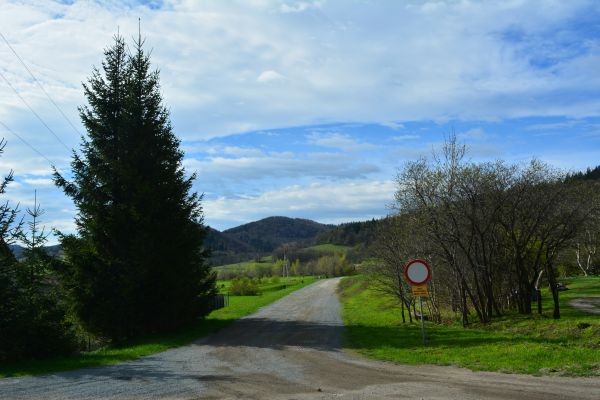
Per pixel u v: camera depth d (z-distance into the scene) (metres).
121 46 23.45
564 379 9.08
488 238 22.70
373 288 35.84
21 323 13.80
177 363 12.98
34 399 8.25
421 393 8.22
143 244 20.19
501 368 10.59
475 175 20.89
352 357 13.91
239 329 23.61
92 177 21.64
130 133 22.45
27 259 16.03
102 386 9.44
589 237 32.12
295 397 8.11
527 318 20.59
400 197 22.72
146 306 21.36
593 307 23.06
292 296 59.19
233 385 9.45
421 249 23.25
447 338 16.80
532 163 21.12
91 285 20.08
